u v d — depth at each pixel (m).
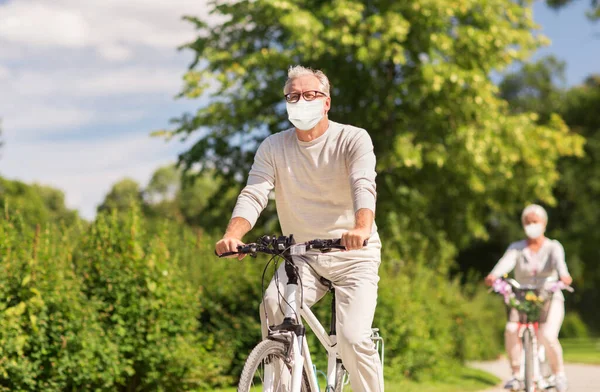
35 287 8.41
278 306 4.62
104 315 9.28
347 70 20.34
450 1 19.95
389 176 21.34
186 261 11.88
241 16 20.62
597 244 42.44
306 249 4.33
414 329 12.88
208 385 10.38
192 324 10.12
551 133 22.84
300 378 4.39
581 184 42.50
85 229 10.20
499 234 44.56
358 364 4.60
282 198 4.88
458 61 20.86
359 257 4.76
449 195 23.05
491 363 19.23
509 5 21.77
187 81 20.59
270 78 20.94
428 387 11.77
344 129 4.75
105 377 8.88
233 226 4.63
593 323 46.50
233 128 21.44
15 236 8.90
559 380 8.84
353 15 18.98
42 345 8.36
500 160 21.33
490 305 24.45
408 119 20.66
